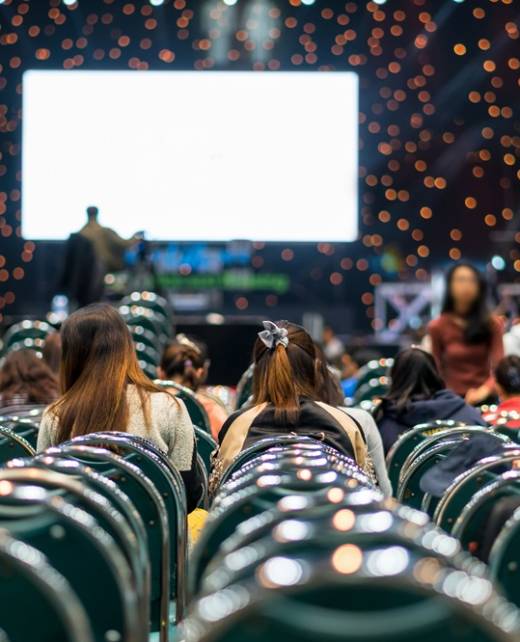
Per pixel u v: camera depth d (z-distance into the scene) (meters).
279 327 5.88
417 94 26.39
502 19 26.00
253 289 25.12
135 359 5.48
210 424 7.32
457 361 9.50
